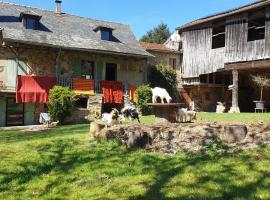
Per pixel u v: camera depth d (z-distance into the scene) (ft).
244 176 22.09
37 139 42.37
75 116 77.15
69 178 24.95
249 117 54.75
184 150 30.14
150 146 32.01
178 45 106.42
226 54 82.43
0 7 85.15
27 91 74.54
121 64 92.63
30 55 79.20
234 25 80.84
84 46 82.74
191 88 102.22
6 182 24.88
